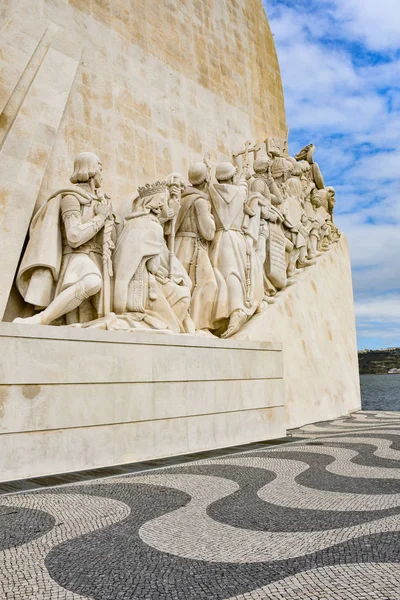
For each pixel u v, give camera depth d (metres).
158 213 8.02
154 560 2.91
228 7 14.91
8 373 5.38
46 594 2.46
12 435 5.36
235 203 10.02
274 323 10.80
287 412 10.60
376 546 3.09
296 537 3.31
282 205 13.09
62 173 8.62
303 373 11.66
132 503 4.25
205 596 2.43
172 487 4.86
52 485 5.00
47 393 5.70
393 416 13.10
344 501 4.24
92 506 4.16
